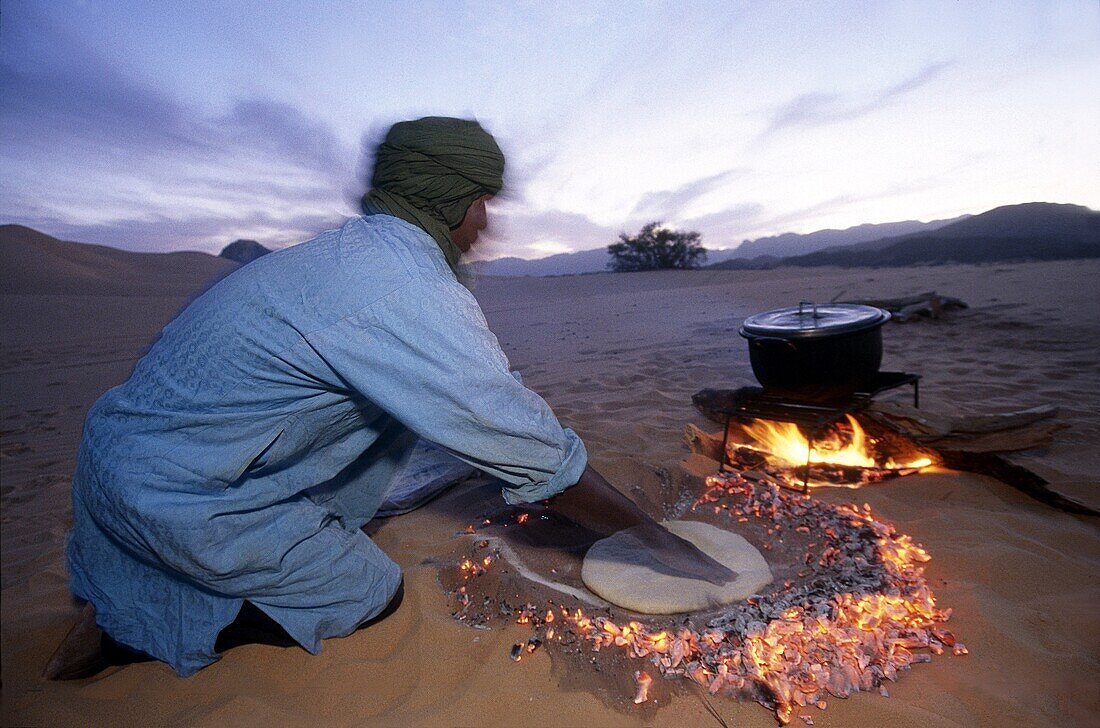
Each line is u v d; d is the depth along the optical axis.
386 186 1.62
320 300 1.47
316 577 1.76
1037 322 6.49
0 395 6.81
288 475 1.74
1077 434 3.39
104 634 1.77
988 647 1.76
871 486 2.87
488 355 1.50
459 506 2.77
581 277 32.16
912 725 1.50
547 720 1.55
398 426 2.07
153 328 13.47
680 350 6.96
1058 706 1.54
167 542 1.51
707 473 3.05
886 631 1.79
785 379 2.99
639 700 1.59
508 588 2.02
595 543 2.33
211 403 1.52
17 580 2.38
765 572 2.09
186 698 1.71
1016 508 2.63
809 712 1.56
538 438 1.53
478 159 1.58
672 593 1.96
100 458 1.54
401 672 1.75
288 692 1.72
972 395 4.30
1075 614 1.87
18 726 1.63
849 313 3.04
